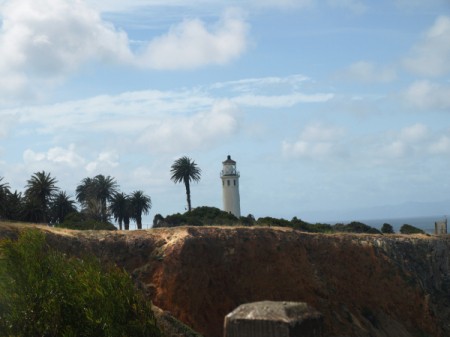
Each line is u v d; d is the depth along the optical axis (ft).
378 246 213.87
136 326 57.16
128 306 58.44
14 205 238.89
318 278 179.52
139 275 152.05
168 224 241.76
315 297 172.86
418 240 231.71
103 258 150.61
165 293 148.25
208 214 261.85
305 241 193.06
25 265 61.77
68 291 59.82
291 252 180.34
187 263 155.74
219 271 162.30
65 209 274.57
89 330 56.29
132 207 284.82
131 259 155.74
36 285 59.52
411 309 196.65
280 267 173.88
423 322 195.52
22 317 58.13
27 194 247.50
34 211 238.27
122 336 55.77
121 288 60.18
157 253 157.69
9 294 60.03
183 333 86.22
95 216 267.39
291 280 172.35
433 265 224.12
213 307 152.97
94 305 58.03
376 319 184.44
